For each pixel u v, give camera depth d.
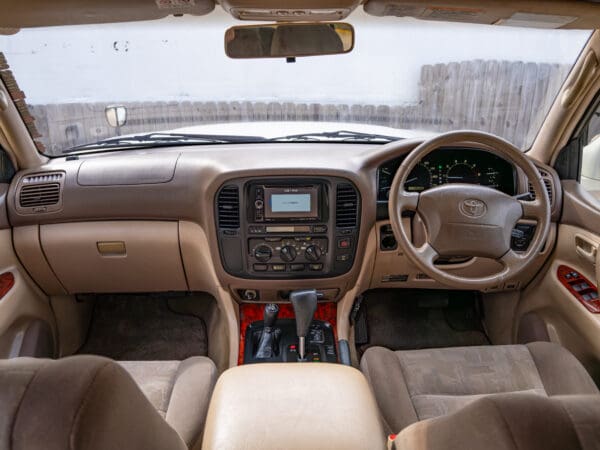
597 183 2.11
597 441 0.64
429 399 1.56
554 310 2.09
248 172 1.85
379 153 1.92
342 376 1.21
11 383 0.60
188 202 2.00
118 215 2.05
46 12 1.23
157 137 2.28
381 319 2.68
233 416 1.07
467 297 2.71
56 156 2.20
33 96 2.02
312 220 1.92
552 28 1.51
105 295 2.70
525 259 1.64
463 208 1.62
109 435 0.61
